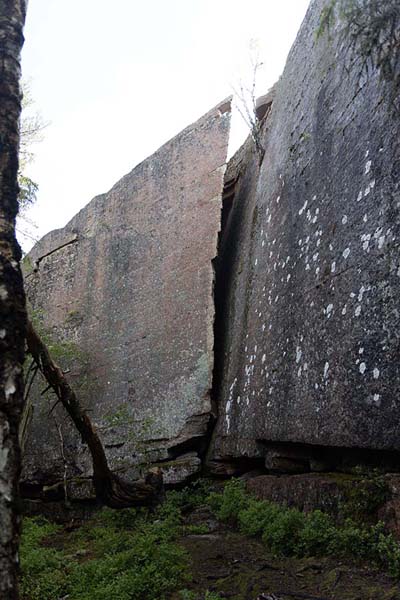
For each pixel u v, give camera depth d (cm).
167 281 1117
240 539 569
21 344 255
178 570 479
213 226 1051
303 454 673
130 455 1055
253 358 816
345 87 622
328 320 564
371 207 509
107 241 1344
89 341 1304
